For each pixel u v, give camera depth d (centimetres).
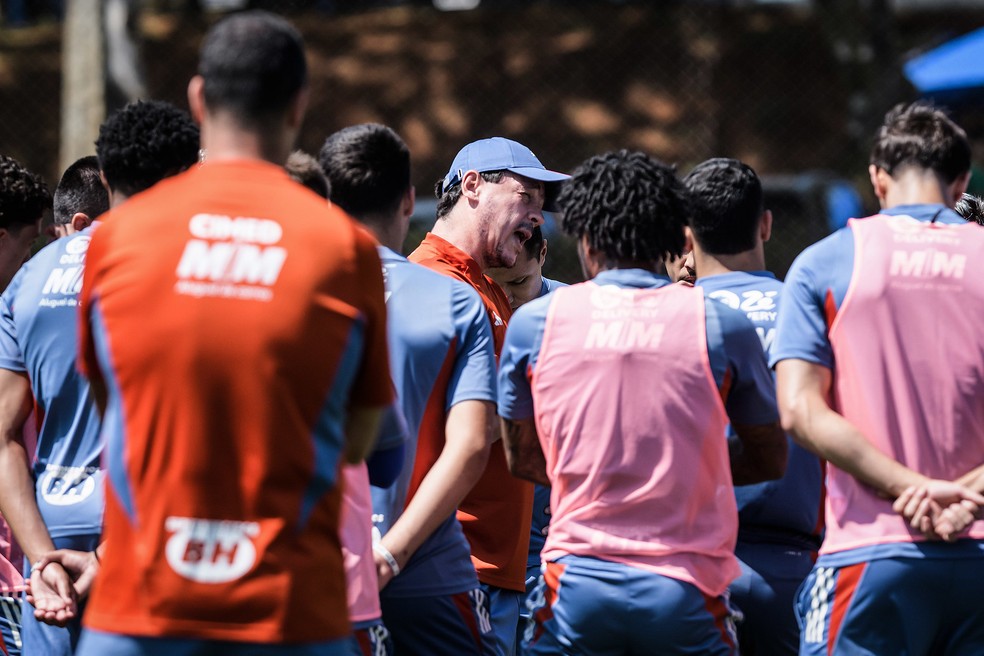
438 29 6750
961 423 1035
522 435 1141
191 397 802
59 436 1178
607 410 1052
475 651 1197
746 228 1273
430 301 1182
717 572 1059
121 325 817
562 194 1137
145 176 1129
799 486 1223
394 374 1170
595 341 1065
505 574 1336
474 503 1333
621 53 6575
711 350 1054
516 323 1119
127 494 812
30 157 6000
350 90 6494
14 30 6519
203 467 800
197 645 792
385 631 1088
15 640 1320
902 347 1044
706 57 6481
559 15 6769
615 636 1050
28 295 1176
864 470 1022
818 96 6394
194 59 6275
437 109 6469
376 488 1182
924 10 6788
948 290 1045
